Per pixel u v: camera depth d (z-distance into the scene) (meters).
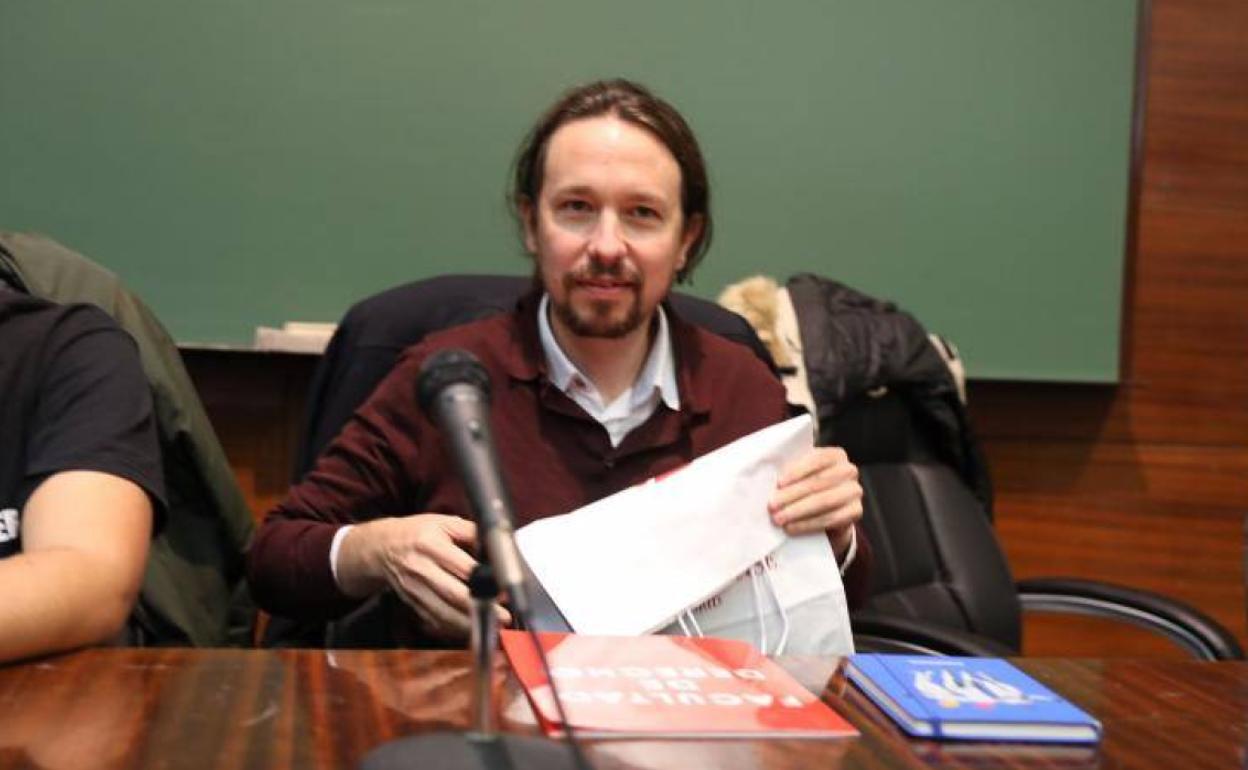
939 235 2.58
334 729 0.90
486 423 0.79
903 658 1.12
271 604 1.48
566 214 1.43
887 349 2.13
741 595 1.26
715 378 1.55
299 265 2.35
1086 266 2.64
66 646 1.10
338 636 1.64
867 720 0.97
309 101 2.34
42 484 1.27
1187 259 2.69
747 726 0.93
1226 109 2.68
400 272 2.39
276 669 1.05
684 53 2.46
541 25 2.41
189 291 2.31
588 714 0.93
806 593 1.27
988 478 2.30
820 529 1.30
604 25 2.43
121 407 1.34
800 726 0.94
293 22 2.32
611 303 1.42
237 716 0.92
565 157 1.42
